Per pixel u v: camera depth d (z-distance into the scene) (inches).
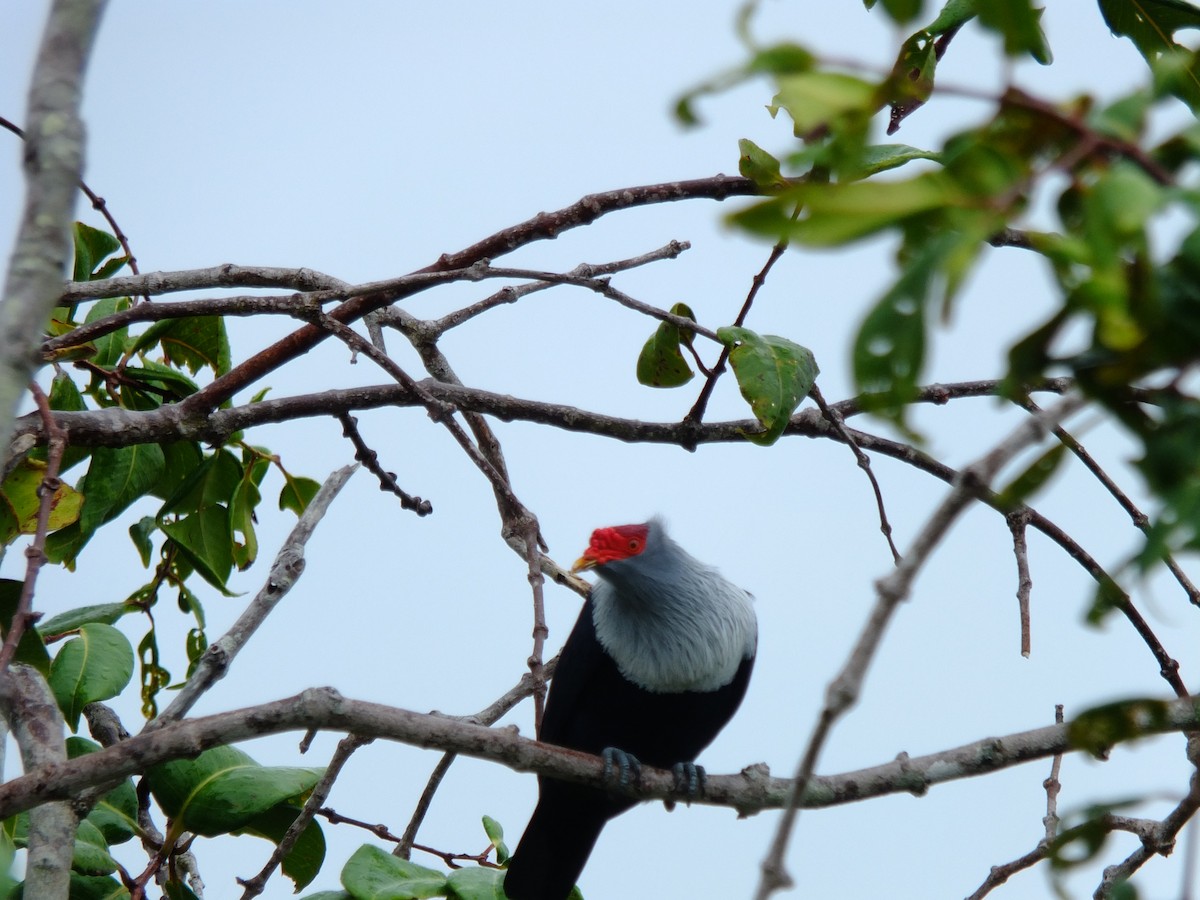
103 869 352.5
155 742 263.4
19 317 194.9
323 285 391.9
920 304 140.3
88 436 370.6
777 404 342.0
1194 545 159.6
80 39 207.6
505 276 357.7
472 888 347.3
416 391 350.6
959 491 173.9
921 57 336.2
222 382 387.9
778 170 344.8
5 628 364.2
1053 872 221.1
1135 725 209.9
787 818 180.4
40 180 201.0
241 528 443.2
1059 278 152.6
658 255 394.0
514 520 388.2
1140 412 171.0
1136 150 138.9
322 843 398.6
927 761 329.7
